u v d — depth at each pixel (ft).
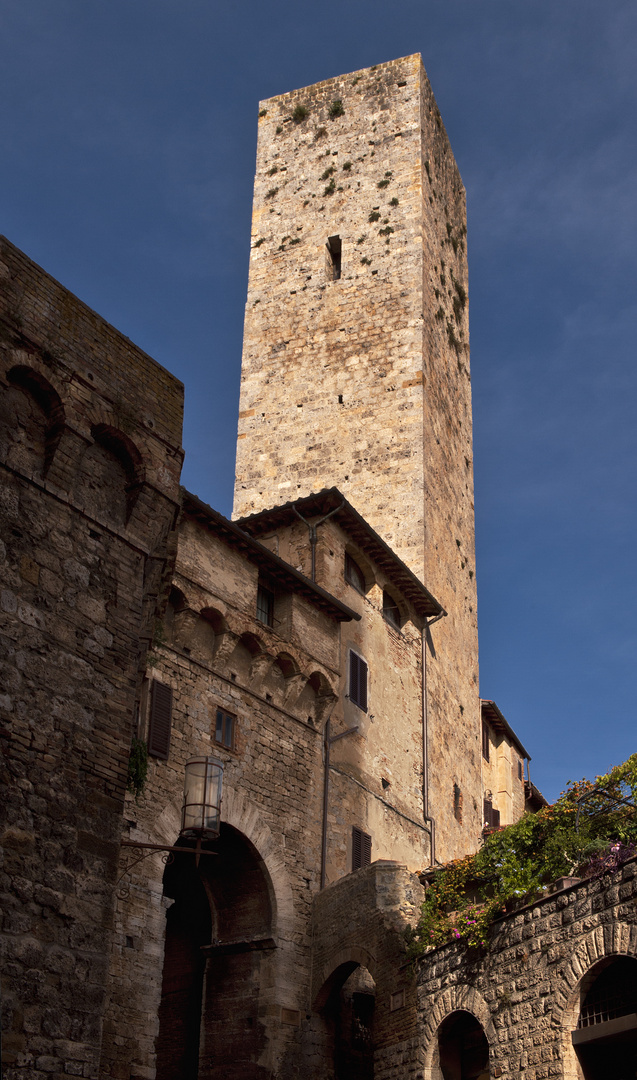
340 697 117.08
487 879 82.33
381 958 90.07
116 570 65.31
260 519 127.54
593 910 66.74
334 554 125.18
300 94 190.90
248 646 102.99
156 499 68.90
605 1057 66.03
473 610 169.58
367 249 173.17
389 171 178.19
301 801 105.09
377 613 132.16
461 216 197.16
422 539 148.15
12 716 56.29
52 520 62.18
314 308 171.73
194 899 105.09
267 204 184.14
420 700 138.00
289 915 98.43
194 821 72.28
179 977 102.63
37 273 65.57
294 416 164.45
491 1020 73.36
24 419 62.64
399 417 157.69
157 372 71.97
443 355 172.76
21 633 58.23
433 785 136.46
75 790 58.23
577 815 73.51
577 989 66.18
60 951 54.44
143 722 88.22
